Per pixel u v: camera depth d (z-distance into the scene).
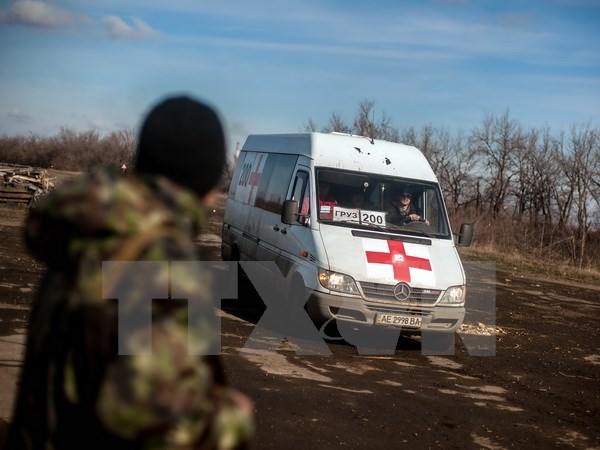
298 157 11.73
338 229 10.41
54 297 1.85
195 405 1.69
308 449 5.64
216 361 1.89
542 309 15.61
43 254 1.90
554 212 37.62
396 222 10.92
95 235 1.81
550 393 8.48
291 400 6.91
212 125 2.02
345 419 6.52
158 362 1.66
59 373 1.78
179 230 1.85
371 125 40.94
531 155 38.56
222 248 14.93
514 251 28.25
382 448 5.88
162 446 1.67
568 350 11.34
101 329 1.71
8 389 6.10
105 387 1.66
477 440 6.38
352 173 11.17
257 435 5.80
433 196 11.41
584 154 35.56
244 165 14.55
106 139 55.47
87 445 1.72
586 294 19.16
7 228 18.62
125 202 1.83
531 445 6.40
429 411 7.12
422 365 9.32
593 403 8.21
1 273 11.85
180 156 1.97
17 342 7.66
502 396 8.09
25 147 59.91
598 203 35.03
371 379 8.21
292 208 10.59
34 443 1.85
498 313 14.43
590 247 29.73
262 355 8.73
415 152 12.05
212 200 2.10
